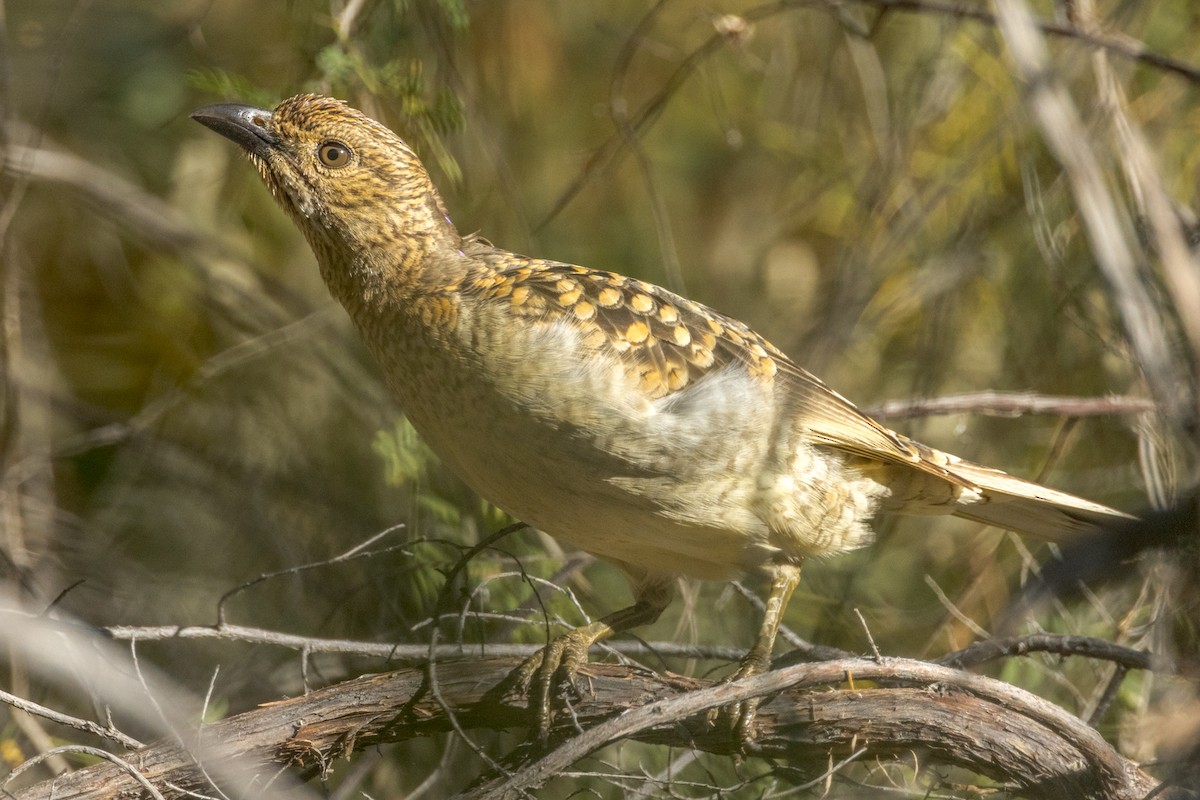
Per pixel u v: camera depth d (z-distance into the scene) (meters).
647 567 8.21
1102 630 8.98
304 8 10.10
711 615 10.20
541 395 7.35
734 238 12.79
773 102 12.32
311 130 8.02
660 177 12.62
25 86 11.59
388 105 9.90
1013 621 6.91
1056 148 5.73
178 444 11.27
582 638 7.67
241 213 11.70
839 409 8.13
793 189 12.57
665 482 7.51
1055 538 8.93
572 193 10.33
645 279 12.41
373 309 7.92
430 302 7.62
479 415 7.50
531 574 9.53
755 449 7.67
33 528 10.52
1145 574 7.75
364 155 7.93
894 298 11.00
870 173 11.09
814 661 7.07
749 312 12.42
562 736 7.29
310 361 11.57
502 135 11.28
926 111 10.79
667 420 7.41
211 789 6.83
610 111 11.23
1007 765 6.84
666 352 7.62
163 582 10.59
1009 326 10.61
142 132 12.01
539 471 7.53
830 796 7.14
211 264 11.77
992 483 8.42
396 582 9.63
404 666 9.00
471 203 10.54
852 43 11.14
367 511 10.82
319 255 8.23
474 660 7.38
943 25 10.55
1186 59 10.24
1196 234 7.15
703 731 7.20
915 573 10.65
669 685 7.34
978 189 10.73
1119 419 10.17
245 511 10.99
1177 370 6.34
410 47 10.16
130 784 6.73
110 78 11.75
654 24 12.54
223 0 11.93
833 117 12.16
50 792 6.67
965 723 6.92
